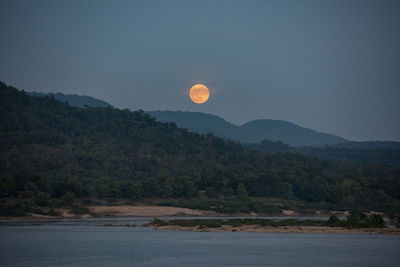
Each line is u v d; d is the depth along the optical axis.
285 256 156.25
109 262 146.62
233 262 145.88
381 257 153.25
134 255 160.12
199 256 157.38
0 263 144.75
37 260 150.25
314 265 140.50
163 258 153.75
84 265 141.50
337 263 143.38
